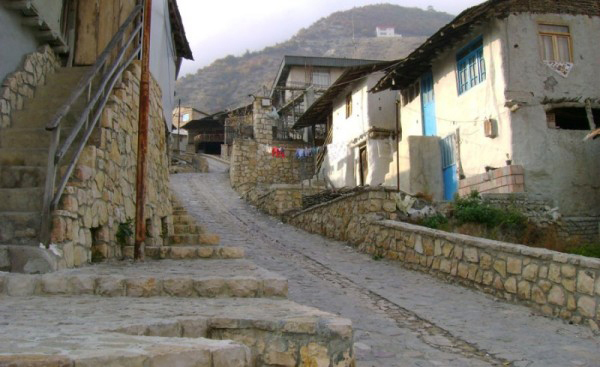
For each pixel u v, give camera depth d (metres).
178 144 41.09
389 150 21.64
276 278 4.91
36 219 5.13
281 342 3.41
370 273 9.15
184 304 4.21
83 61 8.42
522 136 14.02
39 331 2.77
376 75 22.42
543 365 4.58
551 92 14.51
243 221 16.62
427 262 9.09
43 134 6.45
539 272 6.63
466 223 11.37
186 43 16.80
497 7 14.14
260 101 30.12
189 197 21.50
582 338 5.42
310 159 28.28
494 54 14.66
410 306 6.75
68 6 8.51
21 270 4.78
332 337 3.30
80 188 5.66
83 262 5.72
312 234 14.41
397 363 4.50
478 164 15.29
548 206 13.37
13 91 6.88
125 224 7.12
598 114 15.75
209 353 2.47
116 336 2.70
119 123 7.12
